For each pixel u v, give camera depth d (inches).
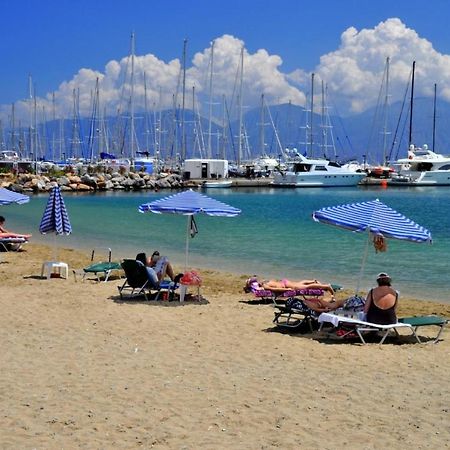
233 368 389.1
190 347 437.4
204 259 975.6
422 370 393.7
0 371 370.9
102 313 539.2
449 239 1243.2
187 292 657.0
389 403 331.6
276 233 1338.6
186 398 332.5
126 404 321.7
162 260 622.8
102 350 422.9
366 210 517.0
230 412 313.7
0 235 994.1
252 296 650.8
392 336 484.7
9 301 577.3
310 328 493.0
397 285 763.4
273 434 287.7
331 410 319.6
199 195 639.8
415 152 3750.0
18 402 320.8
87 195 3110.2
